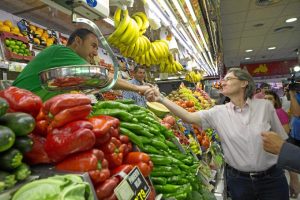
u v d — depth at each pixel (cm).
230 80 246
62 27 328
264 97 462
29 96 79
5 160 62
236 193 248
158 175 120
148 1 216
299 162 114
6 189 60
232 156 246
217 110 253
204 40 491
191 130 255
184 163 144
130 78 386
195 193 144
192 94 477
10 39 247
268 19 690
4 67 229
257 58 1338
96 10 136
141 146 112
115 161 89
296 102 396
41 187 59
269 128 237
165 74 485
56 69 97
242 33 826
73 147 73
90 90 119
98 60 296
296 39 938
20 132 67
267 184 237
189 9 291
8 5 253
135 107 130
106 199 77
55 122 76
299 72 921
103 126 86
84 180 67
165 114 200
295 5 588
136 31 218
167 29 315
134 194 84
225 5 571
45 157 78
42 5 253
